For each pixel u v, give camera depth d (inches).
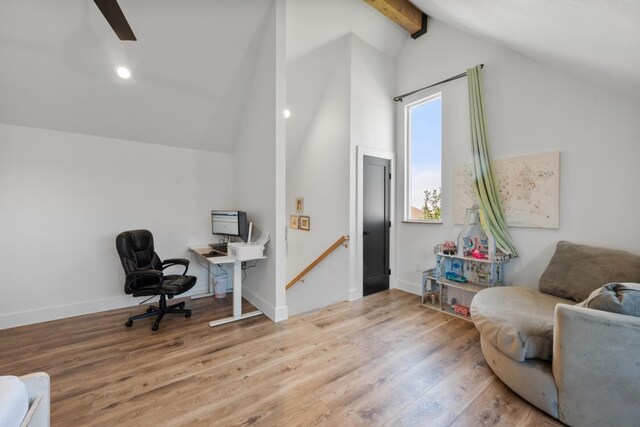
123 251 111.5
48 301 117.3
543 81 108.7
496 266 116.6
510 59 117.4
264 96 122.4
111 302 130.2
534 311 81.2
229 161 162.2
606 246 95.3
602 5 51.4
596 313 57.1
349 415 64.1
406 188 161.3
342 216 147.3
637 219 89.8
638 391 53.5
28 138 112.8
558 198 105.0
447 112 140.6
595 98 97.0
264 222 125.9
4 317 109.0
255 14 113.1
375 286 155.4
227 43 117.0
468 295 129.7
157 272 108.8
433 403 68.2
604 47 67.6
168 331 107.3
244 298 145.9
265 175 124.1
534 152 111.2
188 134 144.3
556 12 63.6
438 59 143.8
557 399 62.2
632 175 90.5
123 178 132.9
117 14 65.0
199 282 154.1
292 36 129.0
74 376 78.7
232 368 82.4
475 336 103.0
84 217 124.4
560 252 98.8
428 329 108.8
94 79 109.7
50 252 117.6
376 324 113.1
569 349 59.6
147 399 69.2
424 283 136.3
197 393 71.4
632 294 56.8
